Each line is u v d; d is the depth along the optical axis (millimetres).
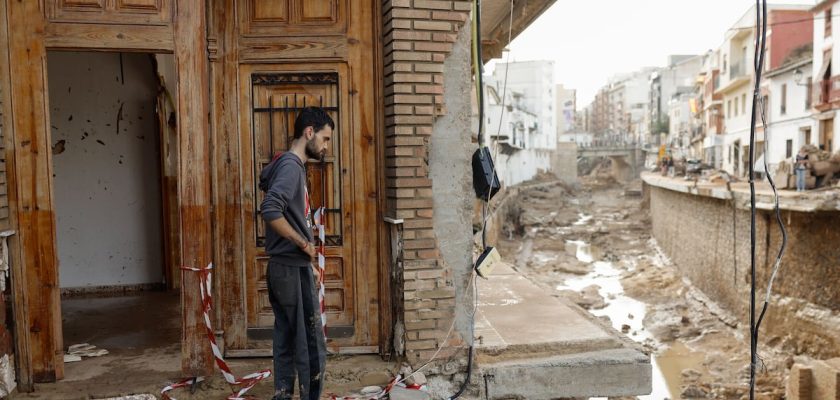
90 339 5801
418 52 4875
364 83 5137
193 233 4582
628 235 40656
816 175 20156
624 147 90562
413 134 4922
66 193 8055
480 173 5125
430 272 5020
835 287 14648
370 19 5113
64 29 4531
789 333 15797
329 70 5125
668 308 21609
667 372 15492
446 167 5059
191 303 4605
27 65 4531
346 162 5164
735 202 19344
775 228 17062
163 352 5352
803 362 13719
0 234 4363
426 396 4641
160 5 4559
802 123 30734
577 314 6680
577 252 35562
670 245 31141
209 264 4652
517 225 42250
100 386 4602
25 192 4582
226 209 5125
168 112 8078
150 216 8359
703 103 55906
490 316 6605
